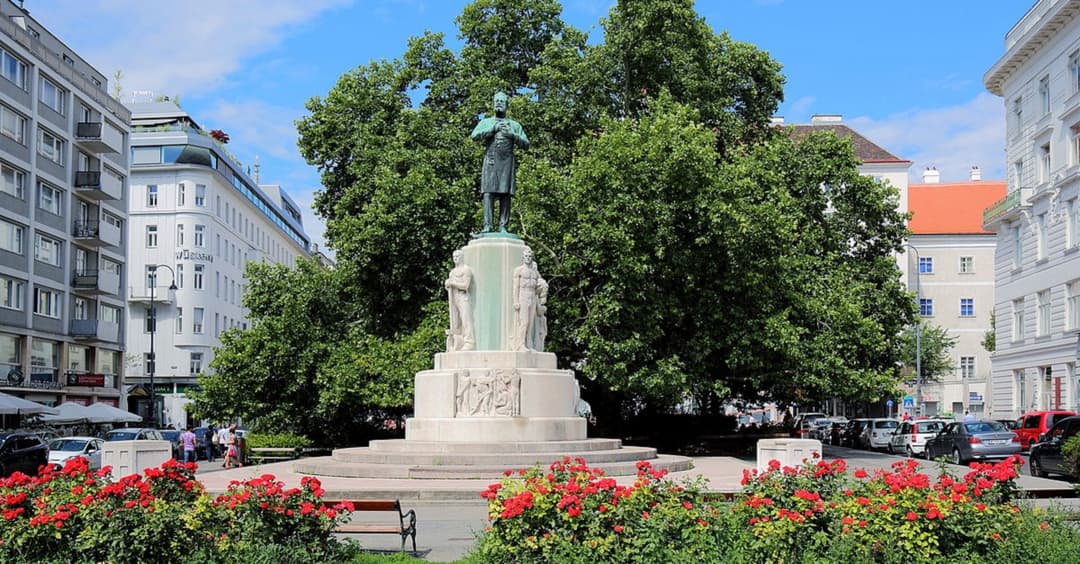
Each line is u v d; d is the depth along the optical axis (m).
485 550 9.48
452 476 17.97
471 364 20.41
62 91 51.00
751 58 36.78
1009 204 49.84
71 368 52.09
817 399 33.00
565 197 28.98
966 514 9.23
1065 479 25.16
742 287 28.73
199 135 72.38
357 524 11.59
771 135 37.31
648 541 9.09
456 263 21.28
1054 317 45.25
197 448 44.56
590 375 29.34
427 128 33.66
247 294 35.53
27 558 9.31
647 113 34.03
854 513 9.34
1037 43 46.09
